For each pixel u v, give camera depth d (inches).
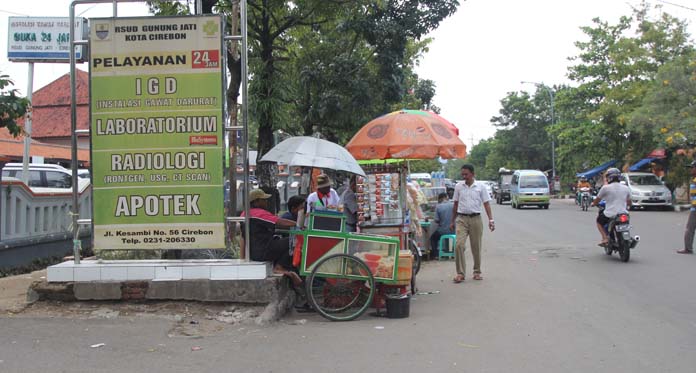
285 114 550.3
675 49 1350.9
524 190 1336.1
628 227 466.3
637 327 264.5
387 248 290.8
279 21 582.6
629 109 1363.2
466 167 398.9
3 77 364.2
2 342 234.4
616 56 1402.6
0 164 389.1
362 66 681.6
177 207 290.0
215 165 289.1
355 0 556.1
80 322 264.4
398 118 356.2
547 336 251.0
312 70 668.1
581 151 1611.7
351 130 767.1
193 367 208.8
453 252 512.7
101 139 290.2
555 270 433.7
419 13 641.0
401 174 375.9
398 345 238.2
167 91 289.1
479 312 300.8
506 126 2674.7
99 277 286.4
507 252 552.1
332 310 287.6
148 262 292.2
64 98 1582.2
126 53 289.1
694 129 1050.7
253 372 203.9
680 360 215.8
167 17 288.4
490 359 218.4
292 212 361.1
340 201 419.2
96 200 291.0
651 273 408.5
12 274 396.5
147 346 233.1
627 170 1462.8
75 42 291.7
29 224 422.6
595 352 226.7
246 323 269.9
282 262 307.6
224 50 289.3
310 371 205.0
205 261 292.4
